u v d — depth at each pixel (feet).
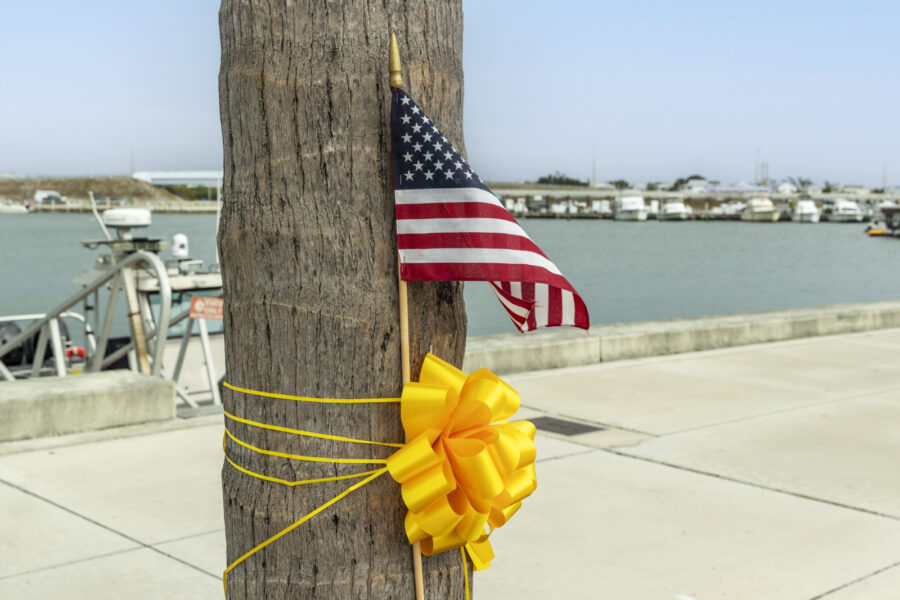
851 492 17.28
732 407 24.32
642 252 314.55
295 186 6.49
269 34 6.45
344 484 6.65
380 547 6.76
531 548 14.44
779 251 328.90
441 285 6.93
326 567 6.68
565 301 7.00
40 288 142.10
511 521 15.61
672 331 32.68
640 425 22.29
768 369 29.78
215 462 18.65
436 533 6.58
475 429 6.70
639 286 199.62
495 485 6.44
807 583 13.23
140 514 15.70
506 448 6.65
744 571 13.62
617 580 13.29
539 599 12.66
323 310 6.53
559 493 17.10
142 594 12.68
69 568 13.48
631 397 25.45
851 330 38.50
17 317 31.09
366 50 6.49
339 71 6.42
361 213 6.54
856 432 21.74
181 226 308.60
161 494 16.71
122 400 21.25
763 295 188.44
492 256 6.36
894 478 18.17
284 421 6.66
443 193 6.41
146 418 21.63
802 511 16.22
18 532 14.80
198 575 13.33
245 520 6.82
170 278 25.03
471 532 6.70
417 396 6.55
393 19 6.59
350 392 6.62
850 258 295.28
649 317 152.35
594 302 172.96
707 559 14.06
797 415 23.41
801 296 187.21
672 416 23.26
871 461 19.33
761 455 19.71
